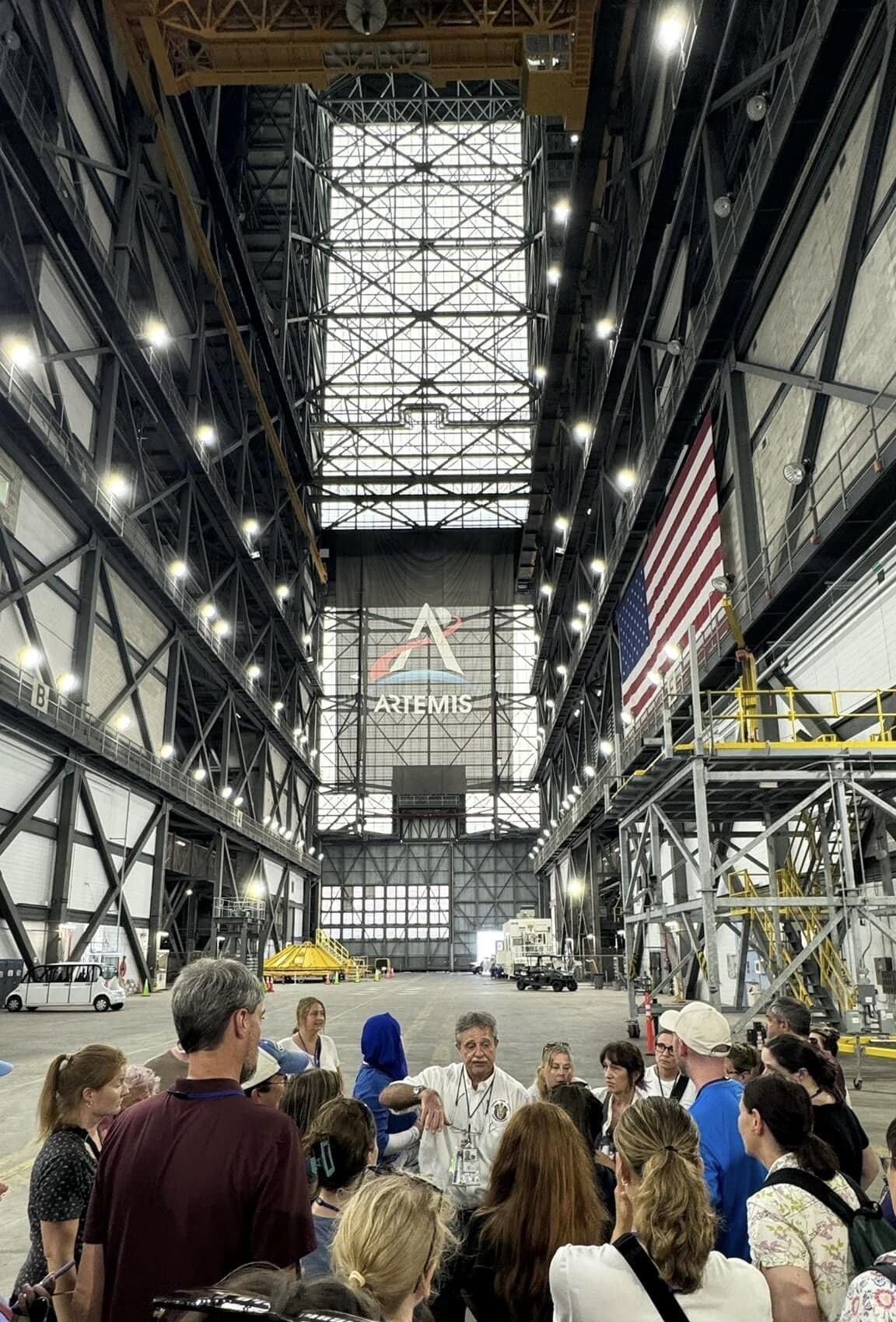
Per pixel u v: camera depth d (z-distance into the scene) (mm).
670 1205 3043
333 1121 4137
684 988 21344
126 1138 3252
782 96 25594
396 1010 34156
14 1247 7906
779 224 27703
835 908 18766
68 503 38594
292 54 36906
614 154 45062
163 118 44719
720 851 27844
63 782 40062
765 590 28469
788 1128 3826
